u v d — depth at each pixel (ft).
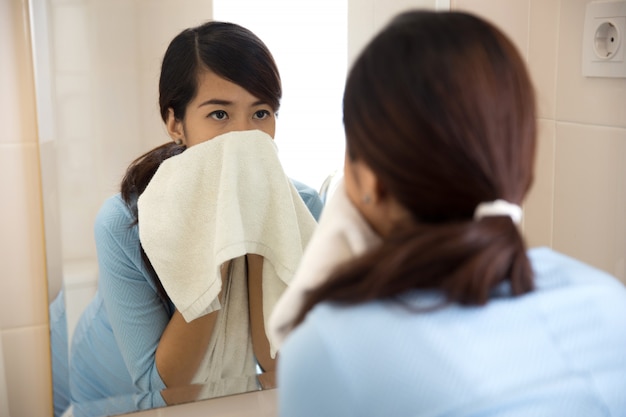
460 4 3.82
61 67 3.30
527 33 3.92
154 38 3.39
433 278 2.06
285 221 3.72
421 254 2.01
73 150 3.37
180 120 3.49
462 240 1.99
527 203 4.09
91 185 3.42
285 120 3.65
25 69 3.32
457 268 2.03
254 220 3.67
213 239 3.62
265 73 3.57
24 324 3.53
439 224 2.09
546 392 2.02
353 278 2.12
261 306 3.74
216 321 3.69
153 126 3.46
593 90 3.52
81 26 3.30
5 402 3.54
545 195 3.94
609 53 3.39
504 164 2.07
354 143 2.15
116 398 3.61
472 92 2.00
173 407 3.72
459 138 1.99
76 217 3.43
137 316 3.58
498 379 2.01
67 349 3.51
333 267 2.24
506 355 2.04
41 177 3.35
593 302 2.23
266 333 3.77
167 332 3.63
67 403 3.55
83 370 3.55
